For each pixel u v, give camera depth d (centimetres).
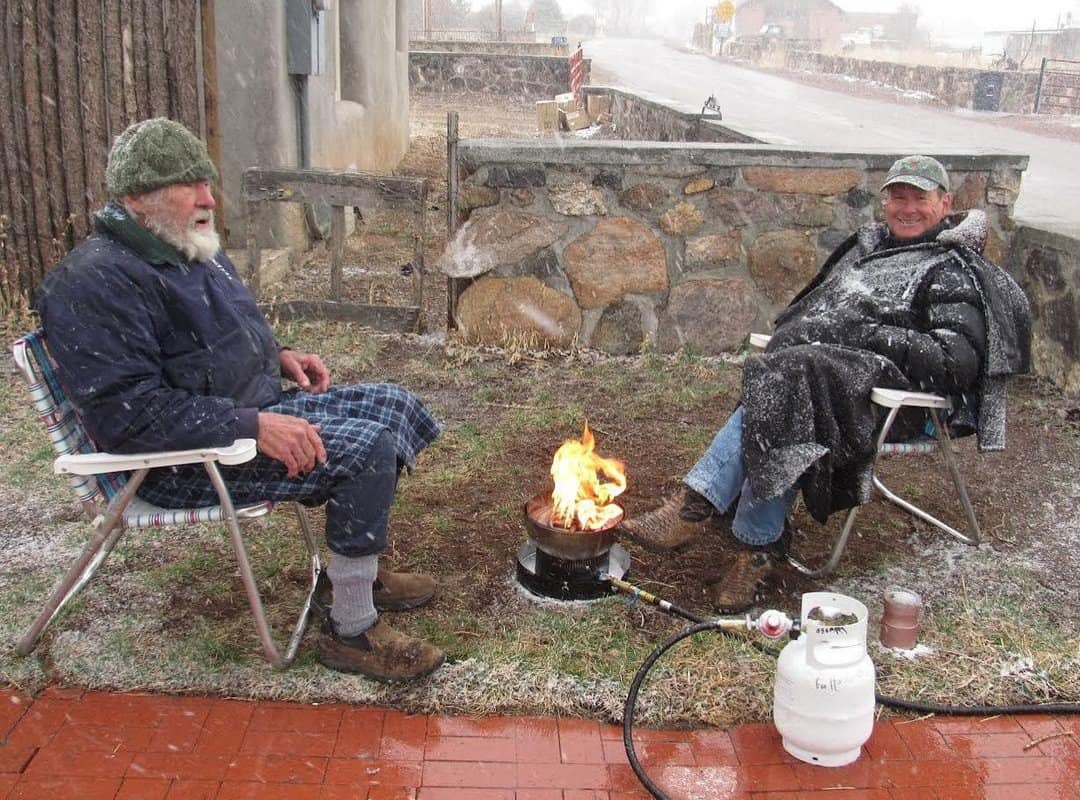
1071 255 508
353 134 934
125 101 581
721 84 2708
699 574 341
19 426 433
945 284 327
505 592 323
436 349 557
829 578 340
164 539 347
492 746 255
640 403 492
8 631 290
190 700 267
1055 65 3434
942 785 247
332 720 262
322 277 689
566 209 537
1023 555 360
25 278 587
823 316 340
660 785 244
